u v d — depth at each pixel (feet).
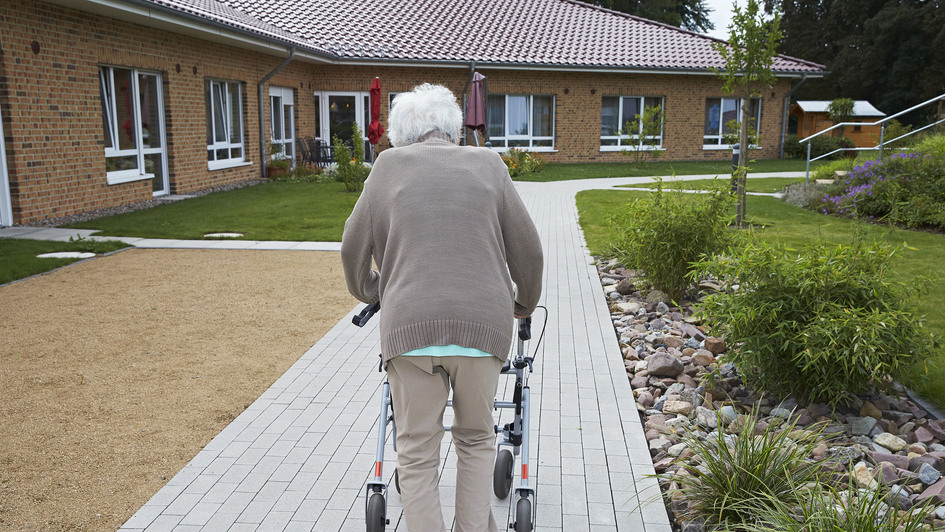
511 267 8.18
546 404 13.55
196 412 13.17
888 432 12.23
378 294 8.69
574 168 71.00
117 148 41.09
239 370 15.43
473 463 7.91
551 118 77.05
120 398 13.78
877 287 12.84
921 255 26.37
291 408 13.28
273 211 39.40
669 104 79.41
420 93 8.55
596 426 12.55
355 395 13.94
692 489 9.97
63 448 11.64
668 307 20.48
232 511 9.73
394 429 9.09
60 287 22.54
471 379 7.47
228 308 20.38
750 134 33.42
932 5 119.03
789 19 141.69
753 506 9.06
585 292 22.40
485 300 7.35
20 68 32.89
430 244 7.44
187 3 45.70
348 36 69.56
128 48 40.45
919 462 10.75
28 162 33.71
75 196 37.01
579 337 17.81
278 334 18.04
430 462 7.70
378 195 7.88
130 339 17.43
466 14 82.23
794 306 12.66
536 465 11.10
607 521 9.55
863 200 36.60
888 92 129.49
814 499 8.71
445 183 7.68
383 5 79.77
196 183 48.78
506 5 86.89
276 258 27.53
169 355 16.31
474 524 7.75
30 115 33.65
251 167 57.36
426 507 7.50
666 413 13.16
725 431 12.19
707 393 13.78
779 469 9.68
